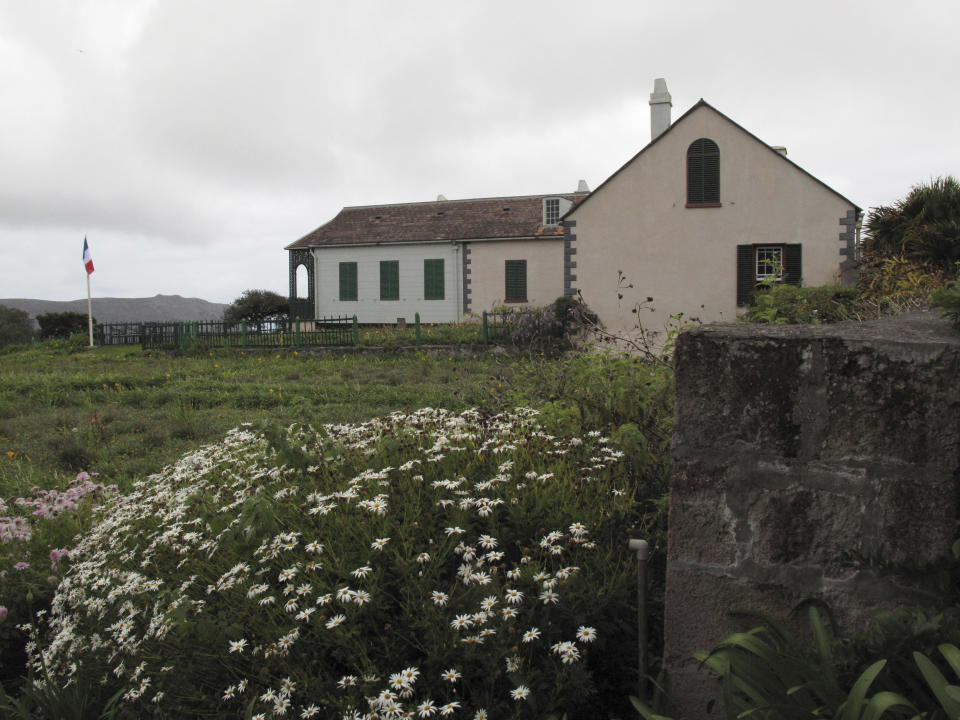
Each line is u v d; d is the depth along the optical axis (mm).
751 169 21500
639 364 4914
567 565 2709
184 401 13062
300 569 2666
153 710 2607
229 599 2705
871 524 2006
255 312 44438
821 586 2066
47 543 4391
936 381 1912
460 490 3020
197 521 3277
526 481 3195
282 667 2451
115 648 2932
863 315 7629
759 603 2141
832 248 21016
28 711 2857
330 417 10664
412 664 2389
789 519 2094
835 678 1802
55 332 47094
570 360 6207
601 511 3010
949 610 1827
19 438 9930
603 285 22547
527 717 2240
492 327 22953
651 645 2652
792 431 2084
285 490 3279
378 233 33125
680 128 21906
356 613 2420
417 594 2488
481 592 2486
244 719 2332
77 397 14023
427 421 4219
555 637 2441
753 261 21547
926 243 10906
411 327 31750
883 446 1981
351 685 2252
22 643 3768
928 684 1661
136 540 3564
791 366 2072
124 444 9219
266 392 13578
